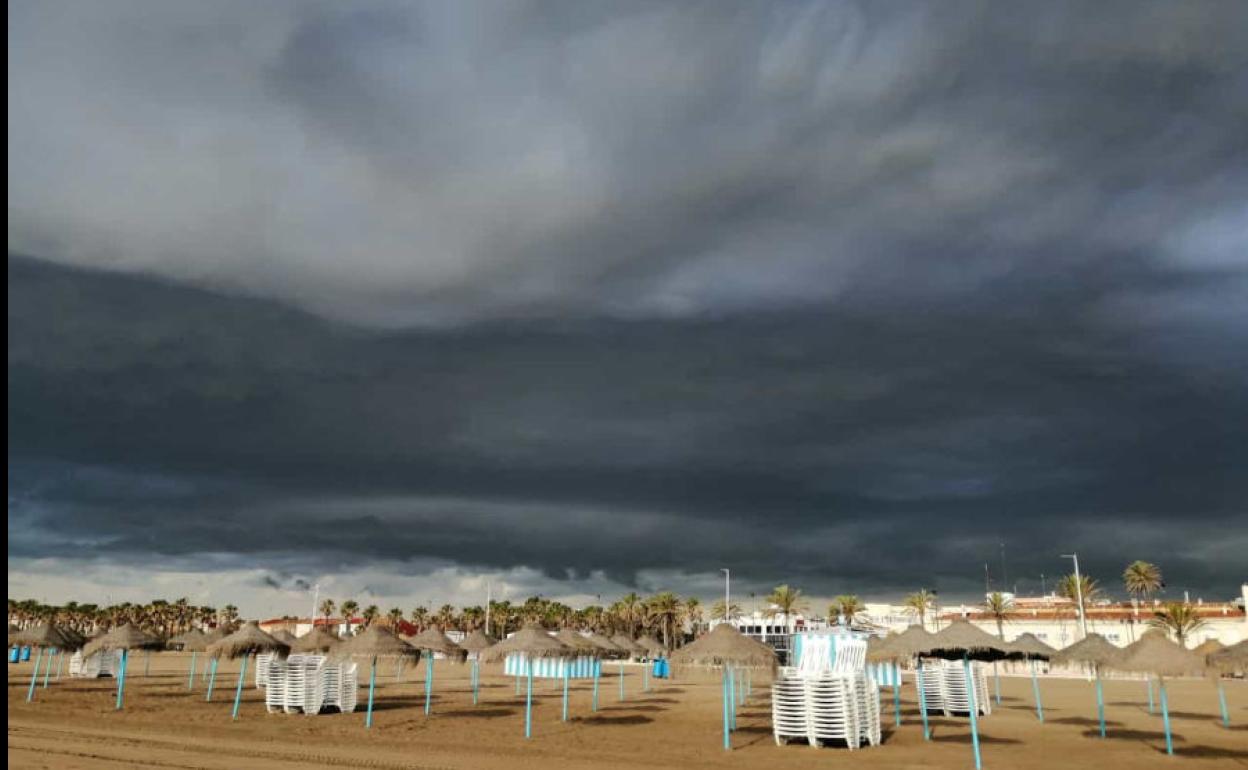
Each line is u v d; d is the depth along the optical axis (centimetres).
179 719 3147
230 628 5119
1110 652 2750
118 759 2075
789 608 10988
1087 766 2298
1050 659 2823
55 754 2133
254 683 5088
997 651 2644
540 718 3450
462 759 2267
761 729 3139
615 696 4759
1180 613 8506
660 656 6525
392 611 15600
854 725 2614
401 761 2188
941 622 11175
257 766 2023
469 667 7494
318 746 2470
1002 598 10519
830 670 2884
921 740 2855
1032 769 2241
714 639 2752
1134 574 10281
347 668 3541
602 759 2348
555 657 3039
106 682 5094
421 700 4222
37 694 4131
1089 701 4697
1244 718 3725
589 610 15175
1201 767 2302
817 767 2259
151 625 15438
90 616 15262
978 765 2225
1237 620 8894
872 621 12206
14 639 4188
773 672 2688
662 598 13488
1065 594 10469
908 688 5500
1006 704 4441
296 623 15450
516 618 14850
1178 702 4656
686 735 2942
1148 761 2398
